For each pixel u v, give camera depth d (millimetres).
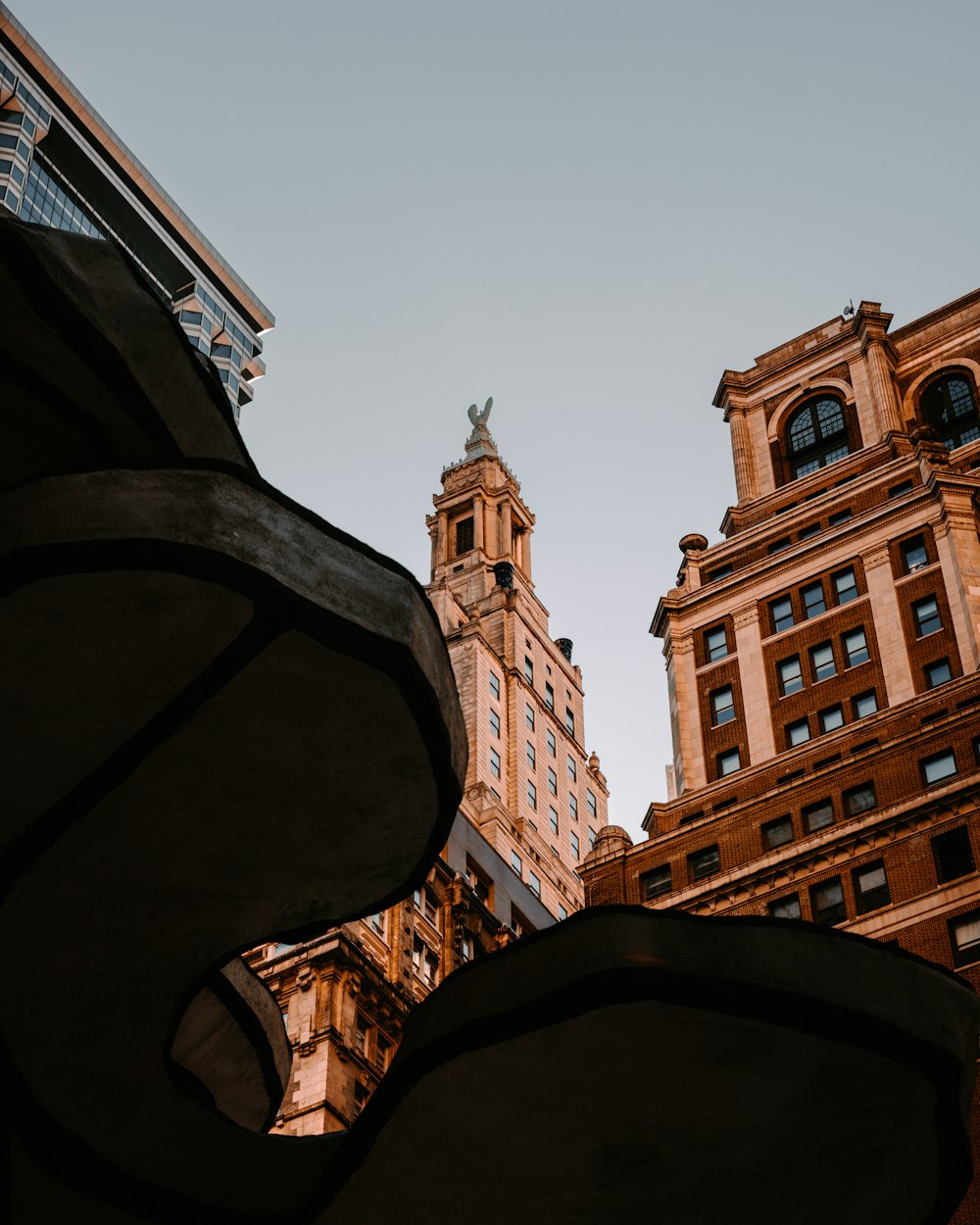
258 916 20422
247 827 19516
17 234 18203
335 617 18125
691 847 66062
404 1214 19734
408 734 19172
